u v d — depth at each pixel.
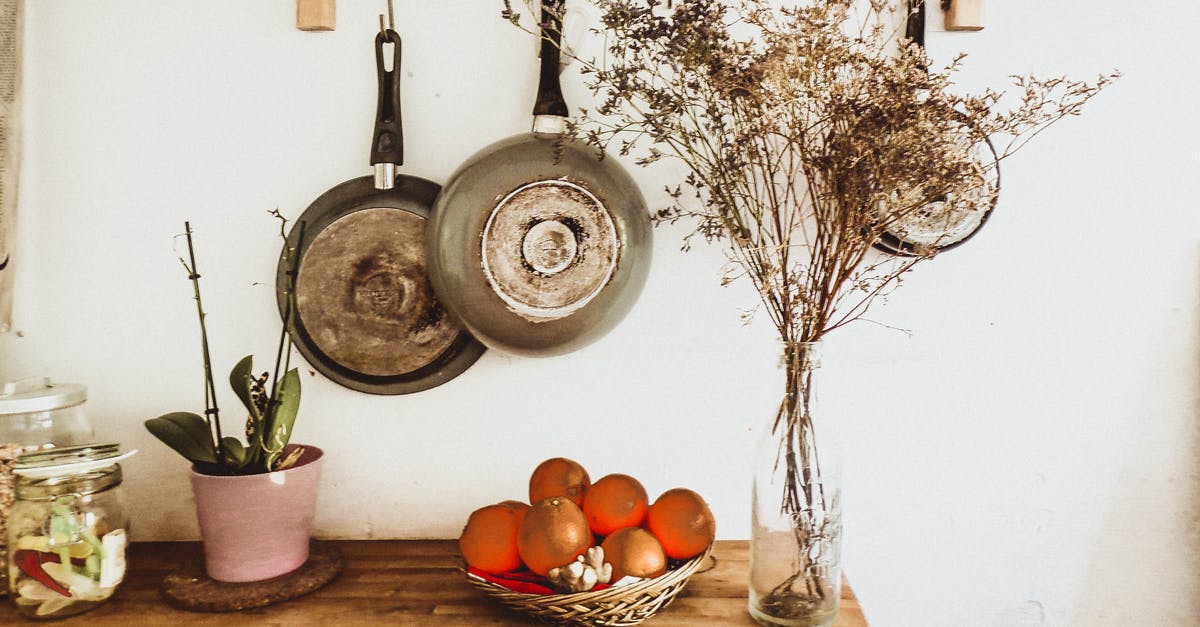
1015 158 1.07
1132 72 1.06
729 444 1.10
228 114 1.06
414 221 1.05
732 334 1.09
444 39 1.05
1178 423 1.10
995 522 1.11
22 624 0.82
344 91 1.06
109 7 1.04
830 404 1.09
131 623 0.83
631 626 0.83
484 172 0.98
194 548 1.06
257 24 1.05
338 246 1.05
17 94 1.03
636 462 1.10
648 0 0.86
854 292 1.08
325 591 0.91
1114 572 1.12
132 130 1.05
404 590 0.92
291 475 0.89
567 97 1.05
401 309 1.06
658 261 1.08
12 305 1.05
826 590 0.84
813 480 0.83
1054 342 1.09
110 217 1.06
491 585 0.81
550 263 0.99
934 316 1.08
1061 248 1.08
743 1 0.88
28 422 0.92
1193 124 1.07
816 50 0.76
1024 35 1.06
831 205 1.02
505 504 0.91
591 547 0.83
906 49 0.79
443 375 1.07
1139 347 1.09
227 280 1.07
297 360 1.08
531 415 1.09
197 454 0.89
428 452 1.09
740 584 0.95
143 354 1.07
